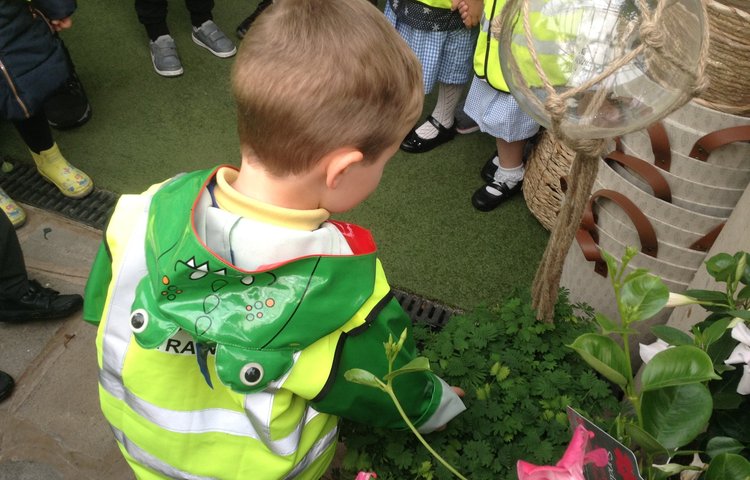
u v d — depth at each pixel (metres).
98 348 0.90
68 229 2.16
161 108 2.55
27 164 2.35
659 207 1.37
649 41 0.69
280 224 0.77
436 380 1.01
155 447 0.90
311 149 0.72
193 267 0.72
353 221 2.19
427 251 2.12
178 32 2.88
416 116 0.78
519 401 1.12
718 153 1.25
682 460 0.91
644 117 0.78
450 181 2.33
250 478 0.88
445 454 1.04
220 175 0.79
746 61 1.14
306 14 0.72
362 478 0.77
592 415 1.12
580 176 0.89
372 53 0.71
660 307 0.67
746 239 1.18
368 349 0.84
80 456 1.67
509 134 2.01
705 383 0.77
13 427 1.71
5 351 1.86
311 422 0.91
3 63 1.82
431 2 1.98
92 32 2.83
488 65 1.88
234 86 0.75
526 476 0.58
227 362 0.73
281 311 0.74
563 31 0.80
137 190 2.26
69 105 2.40
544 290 1.11
